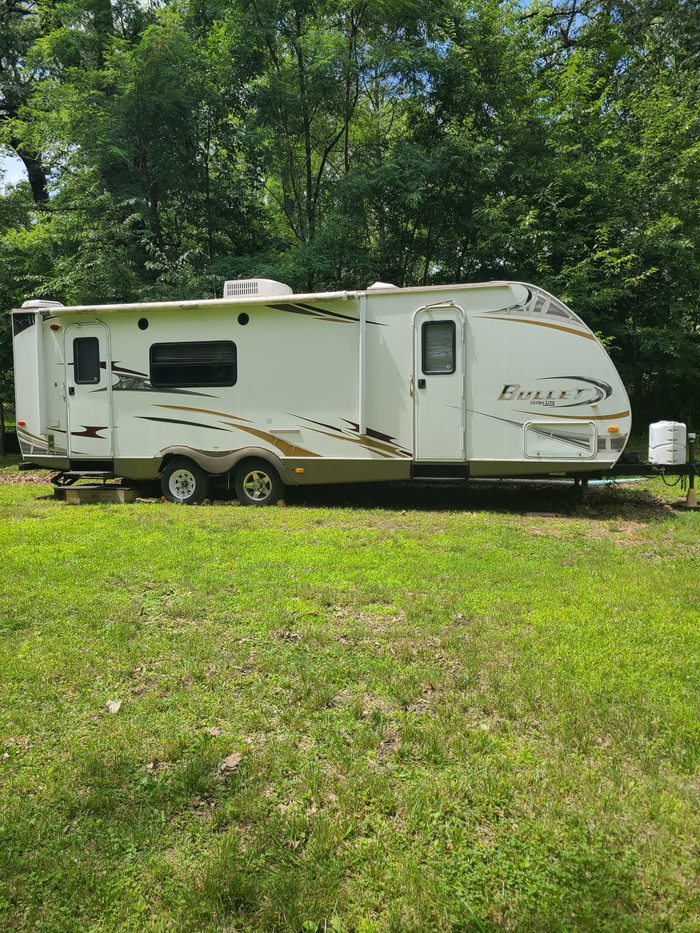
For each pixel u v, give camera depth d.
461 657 3.64
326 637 3.94
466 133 13.13
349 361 8.01
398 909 2.02
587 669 3.47
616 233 13.38
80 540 6.31
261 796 2.54
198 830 2.37
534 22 15.64
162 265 12.99
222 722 3.07
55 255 14.35
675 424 7.55
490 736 2.90
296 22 13.88
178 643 3.92
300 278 13.23
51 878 2.15
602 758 2.72
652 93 14.67
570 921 1.95
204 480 8.67
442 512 7.82
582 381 7.36
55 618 4.34
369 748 2.84
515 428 7.58
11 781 2.64
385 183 12.79
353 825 2.37
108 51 14.66
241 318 8.34
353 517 7.46
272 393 8.29
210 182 14.92
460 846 2.27
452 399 7.72
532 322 7.47
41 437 9.12
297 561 5.58
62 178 14.87
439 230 14.45
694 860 2.18
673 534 6.57
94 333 8.84
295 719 3.06
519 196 13.49
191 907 2.04
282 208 16.64
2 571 5.28
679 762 2.69
